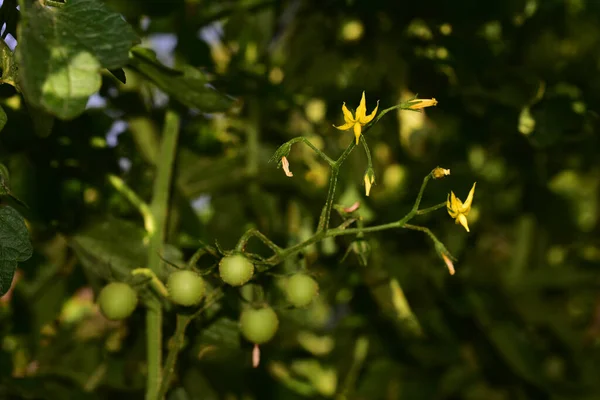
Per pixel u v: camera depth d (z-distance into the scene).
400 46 0.85
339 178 0.85
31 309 0.81
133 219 0.79
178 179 0.83
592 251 1.01
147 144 0.79
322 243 0.86
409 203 0.87
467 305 0.89
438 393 0.89
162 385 0.70
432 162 0.89
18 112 0.73
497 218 0.94
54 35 0.61
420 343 0.89
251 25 0.87
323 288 0.87
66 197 0.76
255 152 0.85
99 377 0.80
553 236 0.95
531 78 0.81
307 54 0.89
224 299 0.74
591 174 1.00
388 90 0.87
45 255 0.80
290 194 0.86
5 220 0.64
